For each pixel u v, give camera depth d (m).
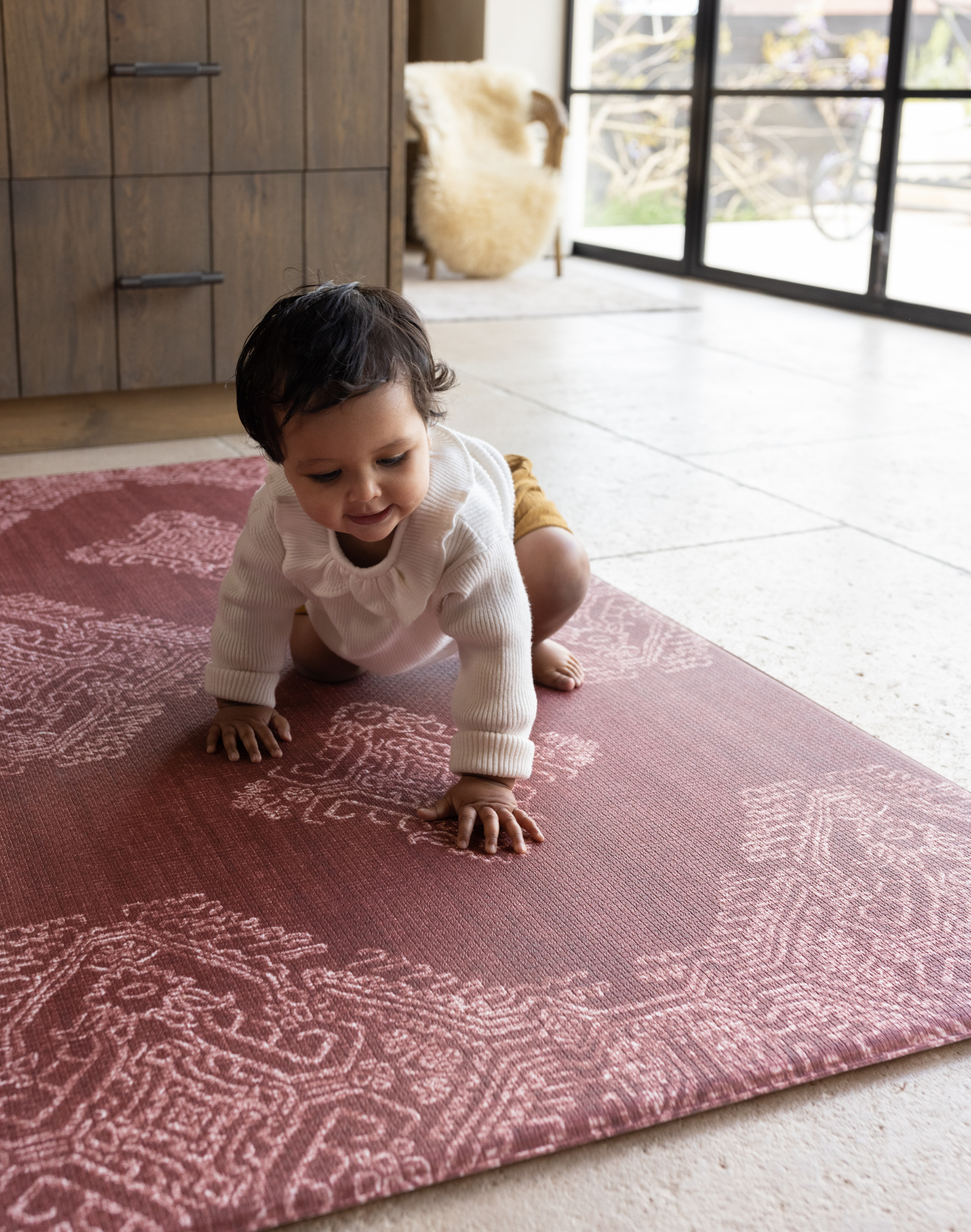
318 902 0.95
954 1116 0.79
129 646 1.39
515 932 0.93
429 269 4.40
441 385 0.99
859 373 3.04
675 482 2.12
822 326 3.69
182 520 1.80
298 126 2.20
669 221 4.70
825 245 4.08
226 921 0.93
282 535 1.09
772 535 1.86
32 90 2.00
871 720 1.29
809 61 4.02
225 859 1.01
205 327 2.24
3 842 1.02
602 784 1.14
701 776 1.16
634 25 4.68
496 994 0.86
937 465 2.26
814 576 1.70
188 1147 0.72
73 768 1.14
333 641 1.22
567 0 4.97
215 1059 0.79
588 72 4.95
